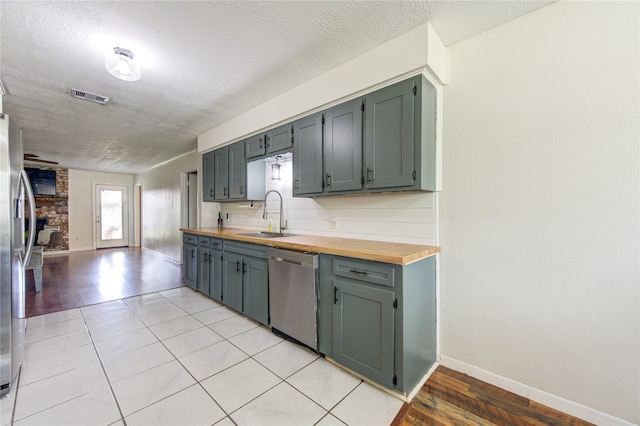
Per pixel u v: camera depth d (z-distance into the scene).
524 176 1.63
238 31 1.77
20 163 2.04
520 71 1.65
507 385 1.69
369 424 1.42
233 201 3.95
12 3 1.47
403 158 1.82
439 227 1.95
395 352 1.59
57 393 1.63
